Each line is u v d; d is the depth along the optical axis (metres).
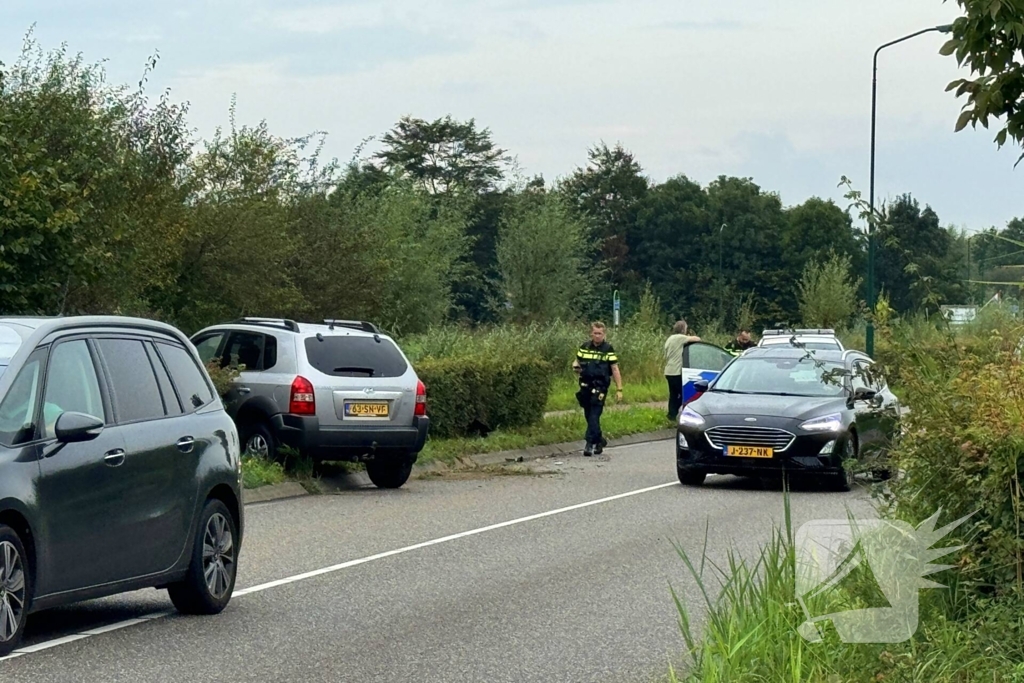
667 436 29.58
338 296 31.02
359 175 45.91
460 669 7.84
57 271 16.70
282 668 7.83
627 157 104.50
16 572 7.84
